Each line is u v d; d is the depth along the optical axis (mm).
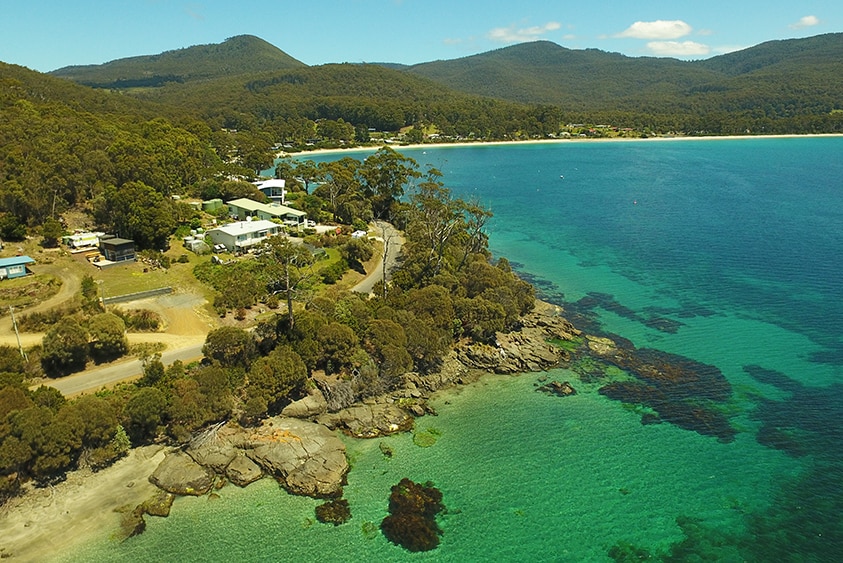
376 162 160625
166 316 83625
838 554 49656
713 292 112188
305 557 48062
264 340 73938
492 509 54312
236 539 49656
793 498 56312
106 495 53625
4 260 90500
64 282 90500
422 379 76750
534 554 49312
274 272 91750
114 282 92062
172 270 99312
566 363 83688
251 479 56406
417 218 130125
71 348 68000
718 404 72812
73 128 148375
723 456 62656
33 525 49875
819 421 69000
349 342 73000
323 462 58031
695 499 56188
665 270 126562
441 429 67062
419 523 51969
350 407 69125
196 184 159500
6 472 52062
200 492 54656
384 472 58969
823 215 176375
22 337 74062
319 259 110438
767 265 128125
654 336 92562
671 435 66375
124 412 59188
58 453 53625
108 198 110000
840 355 85188
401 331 77188
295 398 68375
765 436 66250
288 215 133875
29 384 64438
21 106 158750
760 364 82938
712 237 153500
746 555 49562
